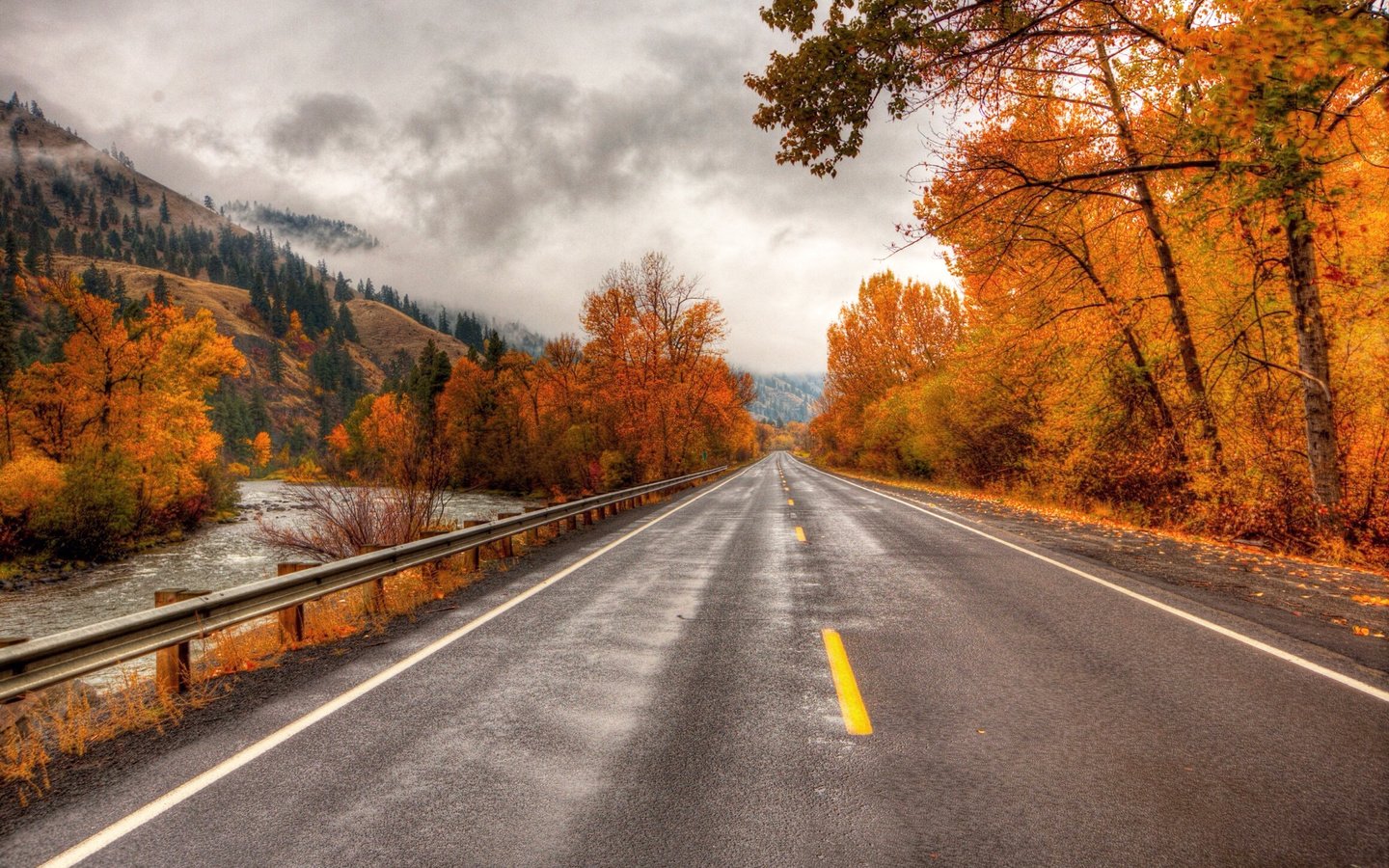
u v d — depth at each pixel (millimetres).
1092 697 4367
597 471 37625
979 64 7934
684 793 3178
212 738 3959
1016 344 18734
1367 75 9992
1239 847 2701
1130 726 3904
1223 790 3166
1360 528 11039
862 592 7695
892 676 4809
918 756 3541
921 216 12320
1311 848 2699
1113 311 15750
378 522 12734
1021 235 14047
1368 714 4074
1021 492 23203
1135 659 5148
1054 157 14438
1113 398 16828
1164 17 10750
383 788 3279
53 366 30672
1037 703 4273
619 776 3357
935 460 32531
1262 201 9336
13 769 3533
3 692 3611
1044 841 2746
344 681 4949
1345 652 5289
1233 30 5746
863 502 21578
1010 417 23672
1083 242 16375
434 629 6395
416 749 3715
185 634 4875
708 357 40344
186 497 33281
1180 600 7090
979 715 4094
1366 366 12164
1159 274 16109
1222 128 6711
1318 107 6812
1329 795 3117
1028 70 8516
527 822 2945
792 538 12555
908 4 7164
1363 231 11352
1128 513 16594
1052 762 3461
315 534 13031
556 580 8781
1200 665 5000
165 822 3012
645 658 5348
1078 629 6012
